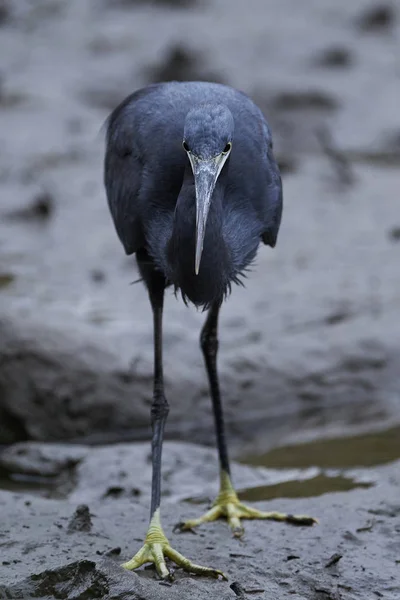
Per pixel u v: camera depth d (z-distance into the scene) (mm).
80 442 12562
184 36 33500
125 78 29406
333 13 36594
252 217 9125
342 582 7902
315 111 26156
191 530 8922
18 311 14203
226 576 7879
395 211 19578
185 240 8297
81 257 17422
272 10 37375
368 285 15758
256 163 9094
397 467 10703
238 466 10992
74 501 10258
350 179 21547
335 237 18172
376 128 25203
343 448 11875
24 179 21688
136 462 11055
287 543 8562
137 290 15781
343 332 14070
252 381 13148
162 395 8859
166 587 7512
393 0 37438
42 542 8250
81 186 21375
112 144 9758
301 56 31406
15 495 9453
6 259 17328
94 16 36719
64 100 27391
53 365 12672
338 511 9188
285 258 17125
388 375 13508
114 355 12977
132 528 8906
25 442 12641
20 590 7488
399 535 8664
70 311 14508
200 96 9211
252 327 14297
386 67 30266
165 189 8914
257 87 27750
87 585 7391
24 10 36750
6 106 26734
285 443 12219
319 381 13328
